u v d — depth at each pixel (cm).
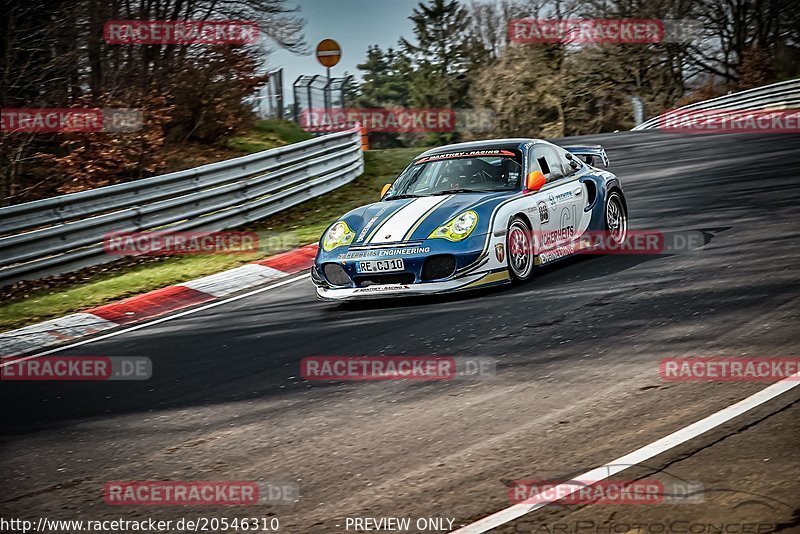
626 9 6294
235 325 1053
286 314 1073
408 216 1049
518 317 893
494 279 1012
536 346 784
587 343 773
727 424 557
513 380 700
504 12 8344
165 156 2278
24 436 725
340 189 2122
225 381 812
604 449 545
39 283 1480
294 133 3038
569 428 585
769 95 3697
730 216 1319
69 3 2258
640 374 673
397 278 1009
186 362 906
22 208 1453
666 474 500
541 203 1096
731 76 6212
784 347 695
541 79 6538
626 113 6462
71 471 626
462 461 554
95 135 2073
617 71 6381
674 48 6203
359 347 864
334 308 1070
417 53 8875
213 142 2656
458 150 1180
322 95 3284
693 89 6438
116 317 1206
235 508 525
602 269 1082
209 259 1512
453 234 1002
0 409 823
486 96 6806
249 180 1823
